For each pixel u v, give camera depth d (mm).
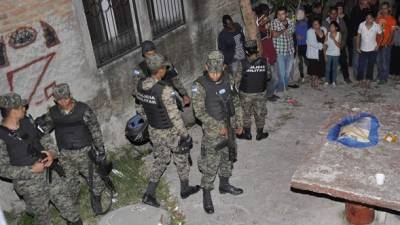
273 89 8141
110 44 6301
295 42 8461
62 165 5125
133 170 6324
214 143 5109
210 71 4844
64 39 5465
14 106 4355
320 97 8273
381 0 9688
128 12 6484
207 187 5332
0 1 4727
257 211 5406
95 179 5273
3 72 4902
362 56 8492
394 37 8391
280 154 6535
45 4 5164
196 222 5312
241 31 7711
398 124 5168
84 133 5023
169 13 7090
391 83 8648
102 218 5316
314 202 5465
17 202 5430
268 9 7992
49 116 4965
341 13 8625
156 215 5285
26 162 4523
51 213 5480
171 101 4957
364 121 5262
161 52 6945
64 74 5562
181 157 5410
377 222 4988
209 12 7730
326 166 4555
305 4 8844
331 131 5164
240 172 6188
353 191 4164
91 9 6031
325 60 8547
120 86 6391
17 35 4957
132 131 6176
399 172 4359
